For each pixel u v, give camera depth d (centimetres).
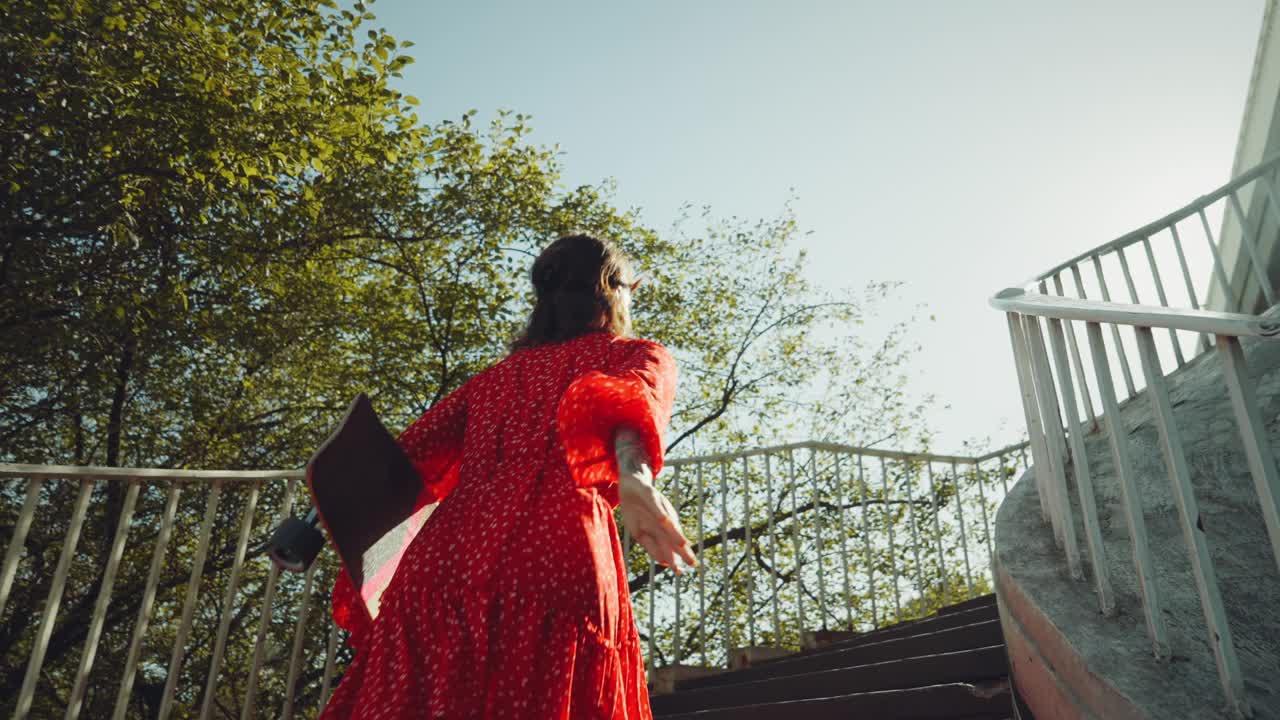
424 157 1139
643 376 118
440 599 109
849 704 326
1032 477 352
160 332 905
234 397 1130
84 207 806
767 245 1570
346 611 128
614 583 114
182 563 1012
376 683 106
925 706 308
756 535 1342
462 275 1290
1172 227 532
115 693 942
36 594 925
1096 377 218
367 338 1268
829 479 1352
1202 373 400
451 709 99
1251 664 190
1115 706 190
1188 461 312
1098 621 221
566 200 1336
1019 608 260
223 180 858
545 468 120
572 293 150
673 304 1462
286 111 845
